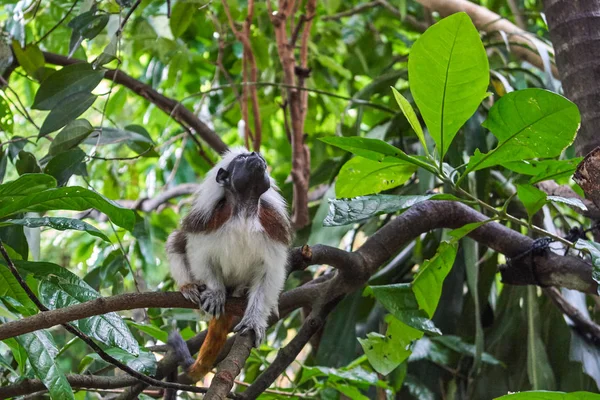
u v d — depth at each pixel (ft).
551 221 17.43
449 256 11.91
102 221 23.07
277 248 12.80
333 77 23.97
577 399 9.12
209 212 13.03
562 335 16.66
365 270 12.80
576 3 13.15
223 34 20.68
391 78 19.36
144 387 12.71
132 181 24.26
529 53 20.06
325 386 14.51
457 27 9.10
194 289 12.65
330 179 18.49
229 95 24.11
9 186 9.37
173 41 20.44
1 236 13.23
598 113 12.66
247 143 17.90
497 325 17.57
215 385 10.34
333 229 16.88
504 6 25.34
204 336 14.74
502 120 9.77
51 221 10.09
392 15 25.88
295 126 18.11
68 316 9.56
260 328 12.16
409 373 17.22
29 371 11.16
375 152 10.57
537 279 13.47
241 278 13.01
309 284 14.15
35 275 10.30
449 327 17.19
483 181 16.98
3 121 15.58
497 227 13.76
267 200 13.20
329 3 22.16
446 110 9.89
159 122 24.29
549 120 9.53
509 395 9.25
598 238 13.44
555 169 10.29
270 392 14.64
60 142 14.21
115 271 15.64
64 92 13.93
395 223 13.34
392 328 13.03
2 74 16.63
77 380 11.85
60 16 20.49
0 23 18.85
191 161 24.68
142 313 16.51
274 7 22.06
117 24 16.66
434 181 17.29
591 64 12.86
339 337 16.87
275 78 23.98
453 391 16.98
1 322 11.43
